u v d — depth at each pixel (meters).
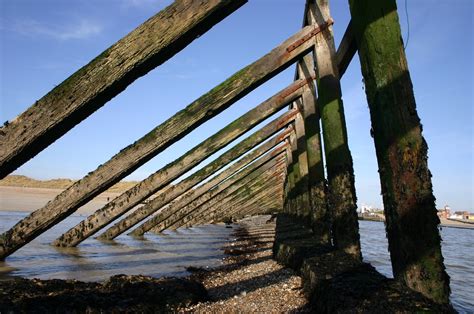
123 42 2.63
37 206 28.78
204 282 5.79
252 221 27.98
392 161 2.52
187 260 8.63
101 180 5.16
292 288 4.36
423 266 2.38
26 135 2.72
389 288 2.46
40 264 7.39
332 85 4.90
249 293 4.57
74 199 5.54
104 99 2.74
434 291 2.33
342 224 4.47
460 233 33.06
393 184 2.51
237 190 17.55
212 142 7.32
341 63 4.89
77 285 4.44
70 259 8.21
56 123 2.70
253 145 9.96
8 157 2.74
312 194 6.72
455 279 8.97
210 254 9.76
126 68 2.61
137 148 4.82
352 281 2.95
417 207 2.42
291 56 4.98
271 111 7.00
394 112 2.53
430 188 2.41
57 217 5.84
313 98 6.95
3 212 22.52
